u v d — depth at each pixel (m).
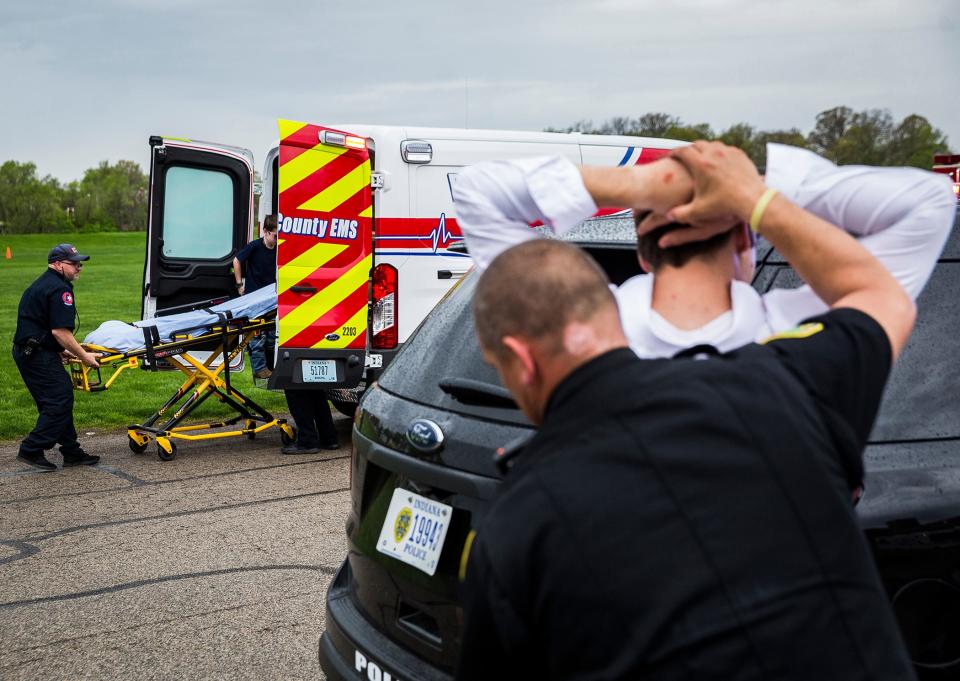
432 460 2.32
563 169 1.56
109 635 3.92
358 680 2.50
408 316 7.32
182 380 11.62
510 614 1.14
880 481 2.09
